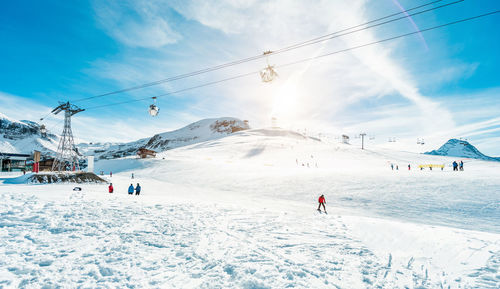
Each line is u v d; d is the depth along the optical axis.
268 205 22.44
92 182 35.31
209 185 39.25
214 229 10.45
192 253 7.54
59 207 12.77
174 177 49.06
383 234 9.91
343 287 5.56
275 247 8.35
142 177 52.12
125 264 6.52
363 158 84.19
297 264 6.86
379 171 42.34
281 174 44.31
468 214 17.84
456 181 28.58
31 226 9.30
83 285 5.35
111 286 5.37
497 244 7.96
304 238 9.56
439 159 88.31
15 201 13.33
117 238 8.58
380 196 25.00
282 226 11.58
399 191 26.23
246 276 5.95
